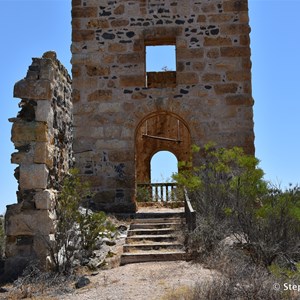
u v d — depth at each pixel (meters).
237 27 15.94
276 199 10.82
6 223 9.86
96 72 15.93
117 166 15.49
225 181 13.33
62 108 11.77
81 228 10.41
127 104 15.74
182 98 15.69
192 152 15.41
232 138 15.47
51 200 10.02
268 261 9.84
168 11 16.08
